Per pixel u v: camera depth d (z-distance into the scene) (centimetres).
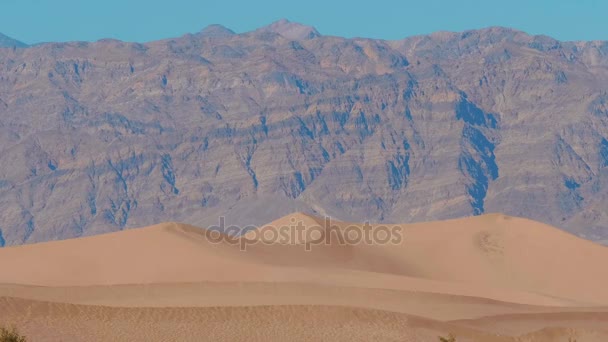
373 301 11044
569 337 8488
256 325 7738
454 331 8150
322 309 8150
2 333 6425
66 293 10881
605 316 10812
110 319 7675
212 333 7438
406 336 7731
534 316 10381
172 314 7888
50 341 6969
